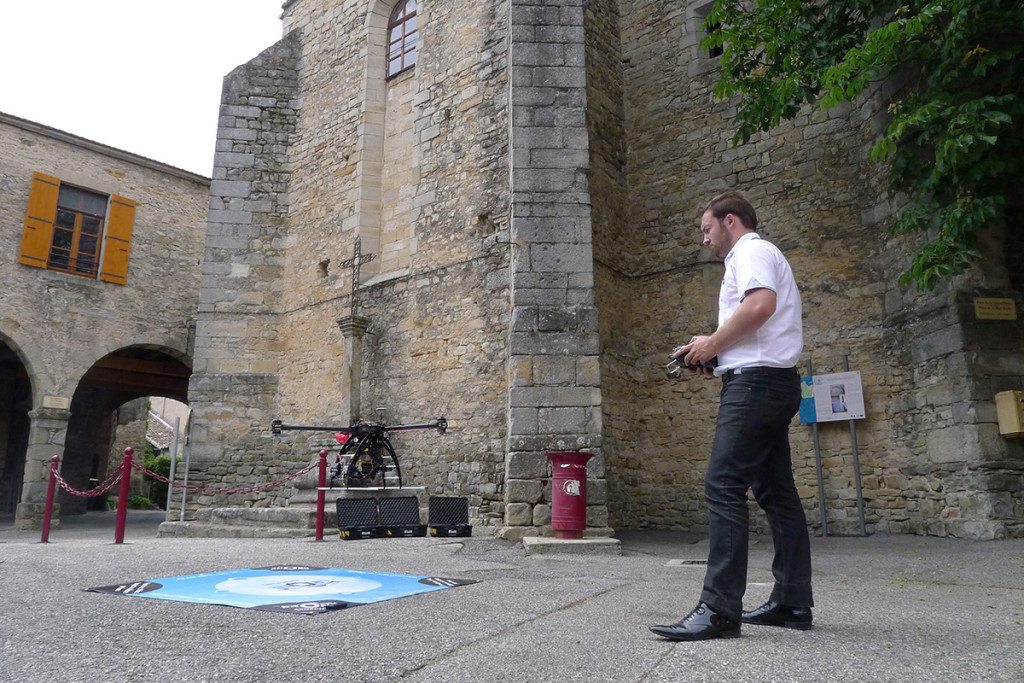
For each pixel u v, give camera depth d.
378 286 10.45
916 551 5.89
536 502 6.86
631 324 9.80
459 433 8.98
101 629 2.26
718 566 2.17
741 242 2.40
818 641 2.09
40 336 13.88
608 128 10.14
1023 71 6.36
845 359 8.23
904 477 7.59
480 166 9.70
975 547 5.94
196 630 2.25
